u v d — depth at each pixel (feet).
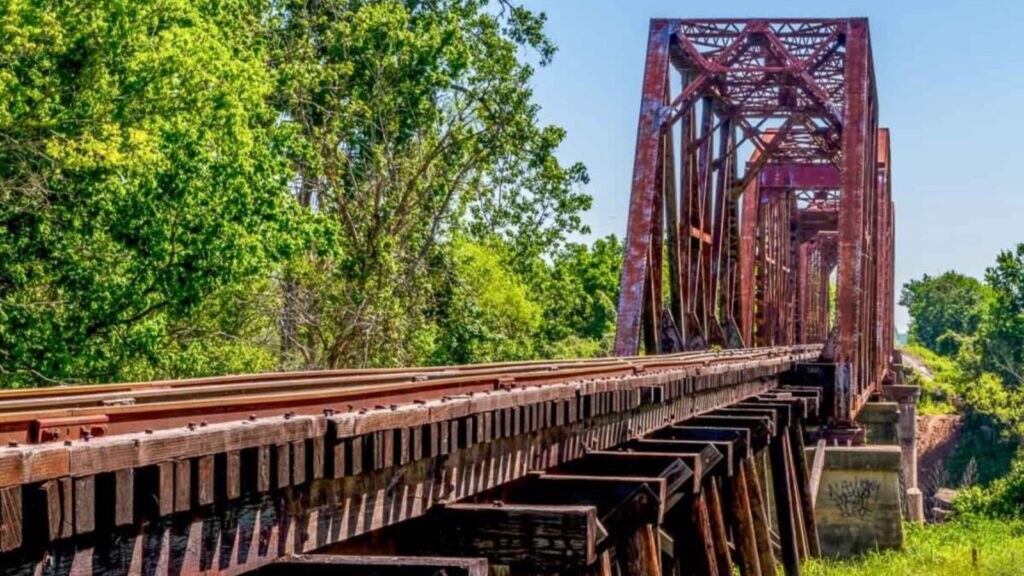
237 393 26.00
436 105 112.98
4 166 67.46
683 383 54.03
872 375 138.21
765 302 145.07
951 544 105.70
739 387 70.69
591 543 30.04
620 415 45.37
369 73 106.32
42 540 16.38
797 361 94.94
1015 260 293.84
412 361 109.50
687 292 92.32
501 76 114.93
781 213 168.96
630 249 83.76
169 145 71.31
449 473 29.96
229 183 74.13
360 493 25.35
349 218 104.68
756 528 60.70
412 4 117.19
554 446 37.88
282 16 108.68
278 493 22.29
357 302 104.78
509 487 36.63
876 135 129.80
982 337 302.66
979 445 274.57
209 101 74.79
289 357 103.04
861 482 93.50
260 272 78.48
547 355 155.33
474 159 114.42
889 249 206.59
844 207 93.04
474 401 29.40
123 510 17.72
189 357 80.74
